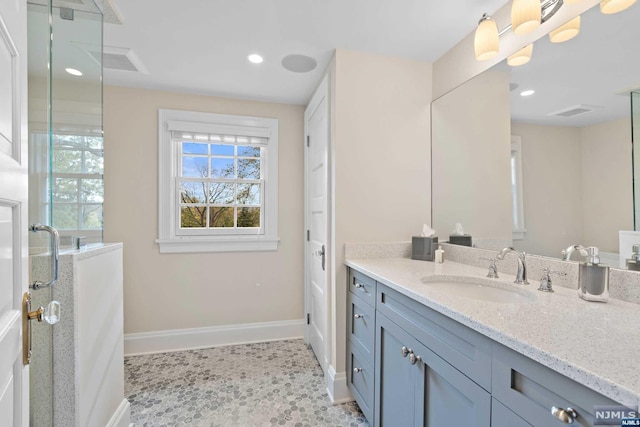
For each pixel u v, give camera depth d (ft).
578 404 1.82
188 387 6.11
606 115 3.43
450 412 2.98
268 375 6.59
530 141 4.32
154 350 7.68
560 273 3.79
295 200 8.69
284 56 6.06
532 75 4.29
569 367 1.81
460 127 5.58
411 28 5.18
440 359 3.11
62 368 3.51
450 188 5.83
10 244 1.99
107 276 4.42
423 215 6.30
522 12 3.81
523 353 2.10
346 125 5.82
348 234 5.85
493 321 2.52
